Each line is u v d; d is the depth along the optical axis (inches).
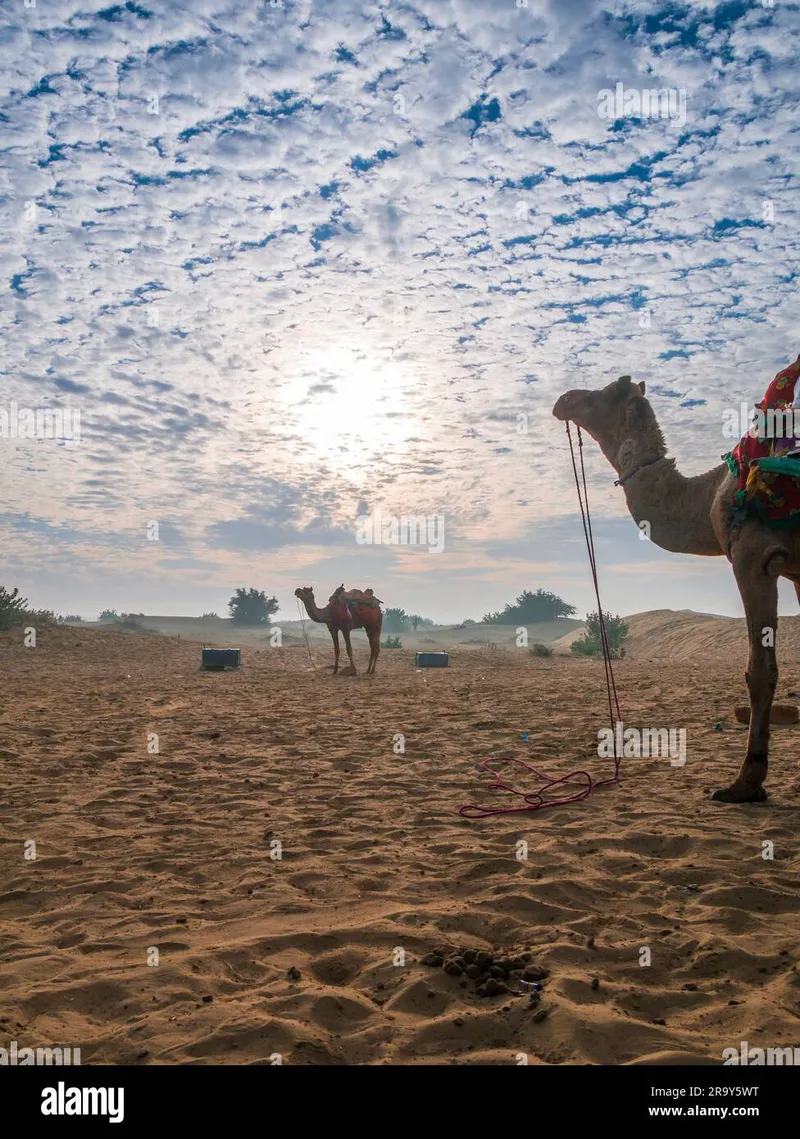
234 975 152.3
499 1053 122.0
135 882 207.2
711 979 146.5
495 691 721.0
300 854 230.2
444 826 259.4
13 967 154.3
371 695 700.0
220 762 372.2
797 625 1355.8
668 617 1863.9
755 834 237.9
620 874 209.5
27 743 418.0
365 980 149.4
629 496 309.6
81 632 1355.8
